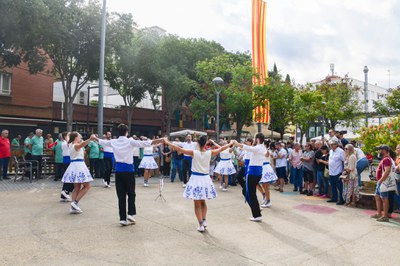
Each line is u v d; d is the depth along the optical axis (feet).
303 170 37.99
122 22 63.31
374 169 52.24
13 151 45.34
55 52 62.95
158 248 17.72
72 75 68.18
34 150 42.32
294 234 21.17
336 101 77.51
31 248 17.11
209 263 15.80
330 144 34.99
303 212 28.09
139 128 109.60
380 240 20.20
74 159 25.29
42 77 86.22
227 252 17.43
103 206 27.55
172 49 90.27
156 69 82.74
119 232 20.38
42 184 38.29
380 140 36.01
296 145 40.78
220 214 26.55
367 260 16.78
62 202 28.66
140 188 39.01
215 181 48.29
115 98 116.16
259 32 82.64
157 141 21.91
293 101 74.95
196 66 88.99
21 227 20.85
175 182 45.68
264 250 17.93
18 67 81.66
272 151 40.57
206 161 21.42
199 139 21.61
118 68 82.53
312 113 69.51
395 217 26.45
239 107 71.92
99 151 44.88
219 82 55.47
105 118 97.81
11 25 49.47
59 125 88.33
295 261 16.40
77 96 102.94
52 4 53.16
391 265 16.16
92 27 60.64
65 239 18.70
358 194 30.53
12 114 78.02
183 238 19.65
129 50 77.41
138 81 86.99
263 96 71.00
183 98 109.19
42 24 52.11
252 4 82.07
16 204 27.48
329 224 24.02
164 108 113.70
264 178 29.48
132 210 22.31
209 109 83.51
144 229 21.24
